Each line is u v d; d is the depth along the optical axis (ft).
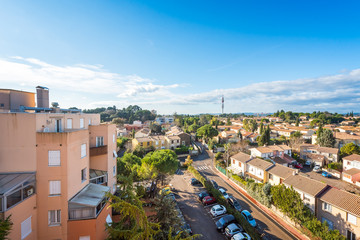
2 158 49.32
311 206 84.53
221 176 150.30
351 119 451.94
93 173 72.38
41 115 52.85
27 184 47.91
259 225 82.84
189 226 76.48
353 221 69.36
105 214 60.39
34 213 49.70
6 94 73.97
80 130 59.62
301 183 93.71
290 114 567.59
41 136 50.29
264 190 98.02
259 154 167.94
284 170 113.70
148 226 36.91
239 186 126.21
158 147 223.10
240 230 72.08
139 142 210.79
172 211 60.75
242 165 145.28
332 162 171.01
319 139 217.56
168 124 437.58
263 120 512.63
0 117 49.19
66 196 51.80
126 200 44.16
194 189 122.21
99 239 55.26
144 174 101.19
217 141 259.60
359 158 146.30
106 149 76.79
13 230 43.01
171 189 119.03
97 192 60.39
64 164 51.55
